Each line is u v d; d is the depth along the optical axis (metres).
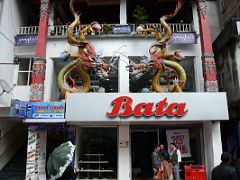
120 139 13.09
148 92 12.46
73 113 11.88
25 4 16.16
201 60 13.81
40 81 13.27
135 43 14.09
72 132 13.38
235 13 15.23
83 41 13.04
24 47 14.84
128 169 12.68
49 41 14.35
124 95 11.96
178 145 13.57
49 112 12.27
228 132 14.72
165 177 10.46
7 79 14.09
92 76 14.22
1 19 13.87
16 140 15.45
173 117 11.83
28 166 12.30
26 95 14.15
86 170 13.35
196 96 12.01
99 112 11.85
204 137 13.36
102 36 14.11
